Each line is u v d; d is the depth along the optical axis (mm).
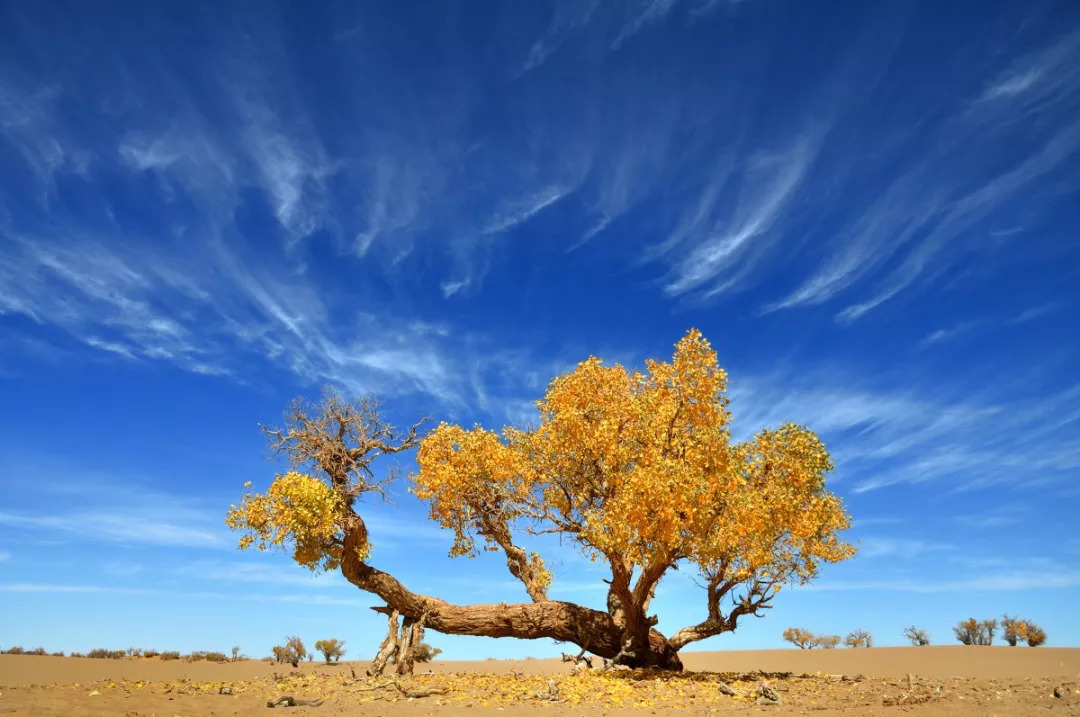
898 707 13578
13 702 13156
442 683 17859
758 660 39406
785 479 20219
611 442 20312
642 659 22906
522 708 14094
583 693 15984
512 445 23766
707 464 19016
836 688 17219
